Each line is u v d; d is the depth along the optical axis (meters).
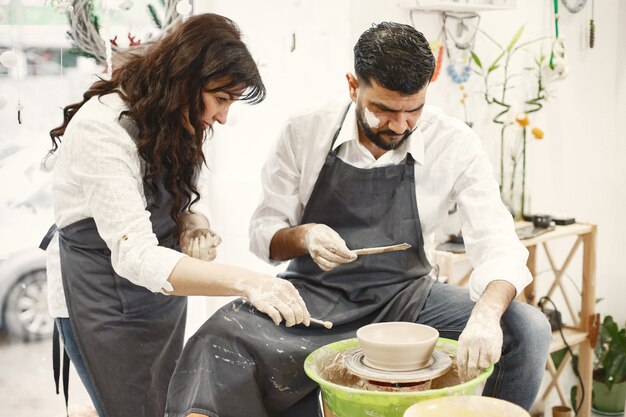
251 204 2.42
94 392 1.80
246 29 2.33
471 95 2.92
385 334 1.49
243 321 1.59
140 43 2.18
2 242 2.06
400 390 1.39
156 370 1.82
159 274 1.46
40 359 2.15
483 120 2.98
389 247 1.60
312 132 1.80
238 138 2.38
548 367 3.12
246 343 1.55
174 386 1.55
